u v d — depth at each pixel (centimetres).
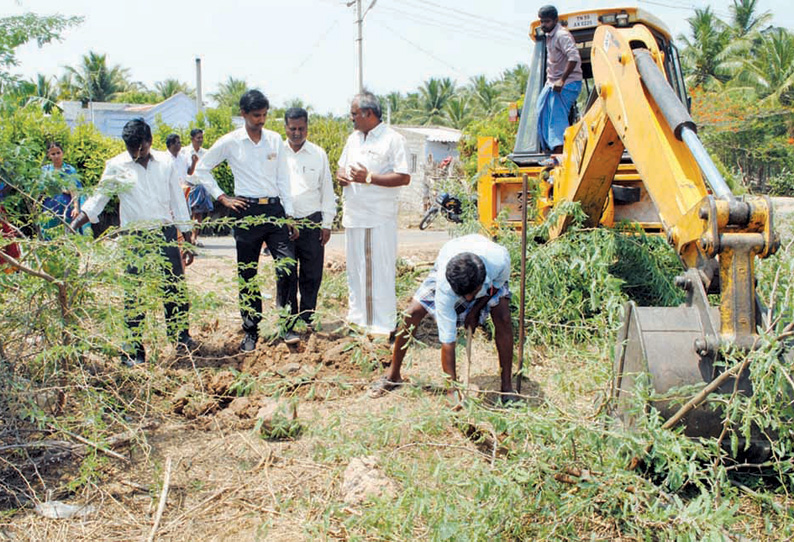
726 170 777
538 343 584
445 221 1831
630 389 362
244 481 374
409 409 448
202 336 618
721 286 329
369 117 604
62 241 411
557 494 318
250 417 448
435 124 6319
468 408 343
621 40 452
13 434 385
